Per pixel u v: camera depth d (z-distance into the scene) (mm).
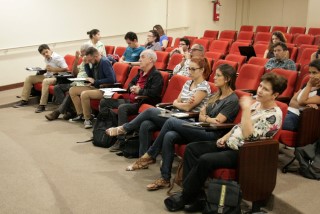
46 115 4562
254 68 3889
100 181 2852
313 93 3117
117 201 2535
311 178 2895
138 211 2402
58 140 3818
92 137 3789
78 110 4441
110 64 4305
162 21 9547
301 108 3021
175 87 3496
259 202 2354
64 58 5727
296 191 2684
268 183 2312
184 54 5016
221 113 2609
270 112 2311
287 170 3035
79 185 2775
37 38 6578
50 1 6664
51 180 2852
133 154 3328
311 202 2520
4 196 2502
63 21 6949
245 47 5469
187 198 2385
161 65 5465
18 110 5055
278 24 11961
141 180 2879
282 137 2941
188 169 2457
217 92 2791
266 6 12117
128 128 3135
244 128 2236
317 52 4680
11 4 6105
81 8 7246
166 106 3242
